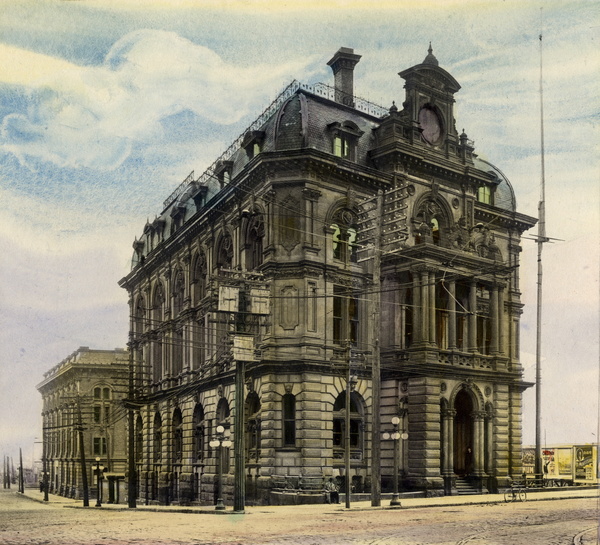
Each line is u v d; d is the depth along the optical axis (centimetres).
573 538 2447
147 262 6800
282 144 4744
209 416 5416
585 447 6319
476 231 5397
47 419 6781
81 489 7331
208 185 5938
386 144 5034
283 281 4653
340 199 4831
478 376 5078
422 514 3438
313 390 4531
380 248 4372
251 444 4803
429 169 5197
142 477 6725
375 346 4025
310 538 2469
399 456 4819
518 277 5662
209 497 5241
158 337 6644
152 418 6581
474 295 5153
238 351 3656
